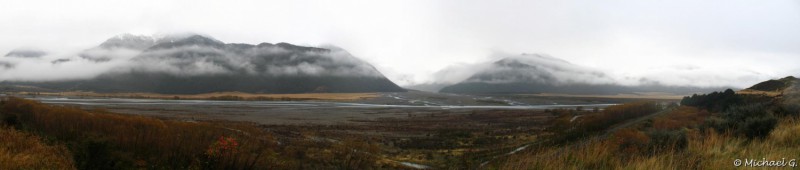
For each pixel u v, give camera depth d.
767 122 10.94
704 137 10.61
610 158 8.79
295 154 30.08
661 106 59.81
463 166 28.17
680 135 11.23
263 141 33.44
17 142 15.31
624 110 54.38
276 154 27.33
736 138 10.53
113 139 20.02
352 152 33.06
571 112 94.38
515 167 9.38
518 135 53.59
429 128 68.38
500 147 40.09
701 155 8.70
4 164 12.98
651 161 8.16
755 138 9.93
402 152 38.84
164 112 94.44
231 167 19.31
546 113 105.50
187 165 18.97
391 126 71.88
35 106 34.97
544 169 8.73
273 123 73.56
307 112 109.38
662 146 10.38
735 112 15.15
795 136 9.46
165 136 22.69
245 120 79.19
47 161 14.07
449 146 43.66
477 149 40.12
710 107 44.44
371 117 95.56
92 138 16.47
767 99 37.72
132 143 20.80
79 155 15.59
